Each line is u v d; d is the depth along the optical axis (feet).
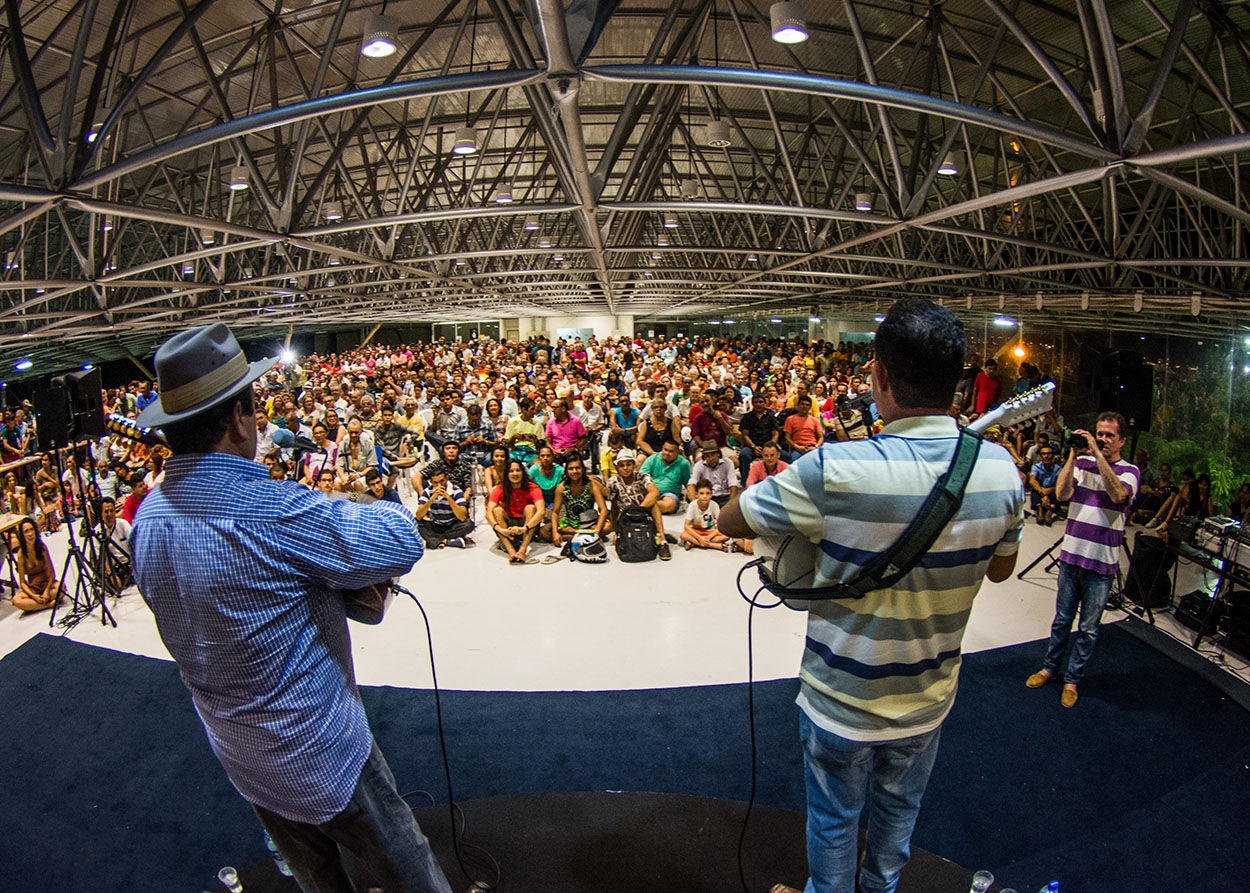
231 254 67.26
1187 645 16.24
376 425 31.01
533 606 18.72
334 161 28.89
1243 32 25.76
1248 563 15.72
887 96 16.10
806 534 4.52
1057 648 14.44
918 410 4.57
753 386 46.06
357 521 4.52
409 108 42.88
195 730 13.79
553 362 77.97
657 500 22.26
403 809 5.25
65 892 9.65
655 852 7.38
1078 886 9.23
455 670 15.44
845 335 94.02
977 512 4.36
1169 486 26.37
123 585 21.63
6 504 27.50
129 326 57.82
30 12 24.89
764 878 6.97
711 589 19.61
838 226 55.21
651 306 133.39
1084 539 13.69
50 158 17.12
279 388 63.82
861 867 5.64
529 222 50.55
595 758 12.34
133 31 27.99
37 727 14.05
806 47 33.55
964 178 50.34
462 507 23.38
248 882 7.39
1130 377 21.63
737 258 72.02
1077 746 12.59
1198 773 11.80
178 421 4.32
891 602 4.49
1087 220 37.63
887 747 4.97
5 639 18.57
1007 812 10.93
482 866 7.21
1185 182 18.80
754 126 46.83
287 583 4.37
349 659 4.94
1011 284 65.51
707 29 32.27
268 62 26.63
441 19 22.72
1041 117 36.88
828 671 4.81
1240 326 28.58
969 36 29.84
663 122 31.78
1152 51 28.25
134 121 37.73
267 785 4.60
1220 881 9.18
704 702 14.05
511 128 47.16
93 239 35.50
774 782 11.64
